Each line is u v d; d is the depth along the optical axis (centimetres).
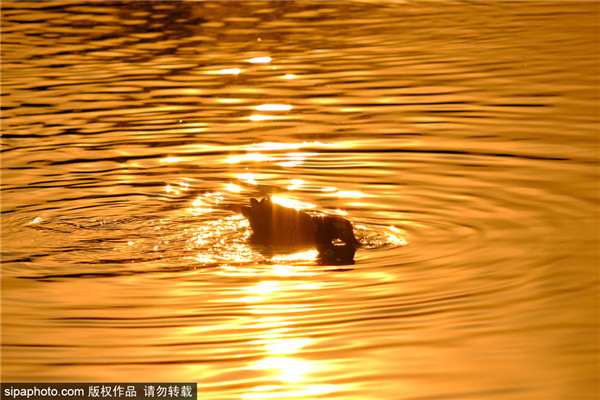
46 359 2430
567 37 6850
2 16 8269
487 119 4819
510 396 2188
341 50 6675
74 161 4262
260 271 3034
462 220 3419
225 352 2450
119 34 7394
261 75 5988
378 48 6694
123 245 3269
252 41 7050
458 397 2188
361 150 4359
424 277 2927
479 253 3103
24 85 5772
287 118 4975
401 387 2239
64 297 2828
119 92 5578
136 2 8881
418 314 2656
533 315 2623
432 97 5312
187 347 2484
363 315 2662
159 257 3161
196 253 3203
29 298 2820
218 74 6025
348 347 2464
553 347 2430
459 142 4438
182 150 4425
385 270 3002
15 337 2559
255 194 3797
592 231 3256
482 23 7550
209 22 7850
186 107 5228
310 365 2367
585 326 2545
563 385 2234
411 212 3531
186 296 2831
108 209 3628
